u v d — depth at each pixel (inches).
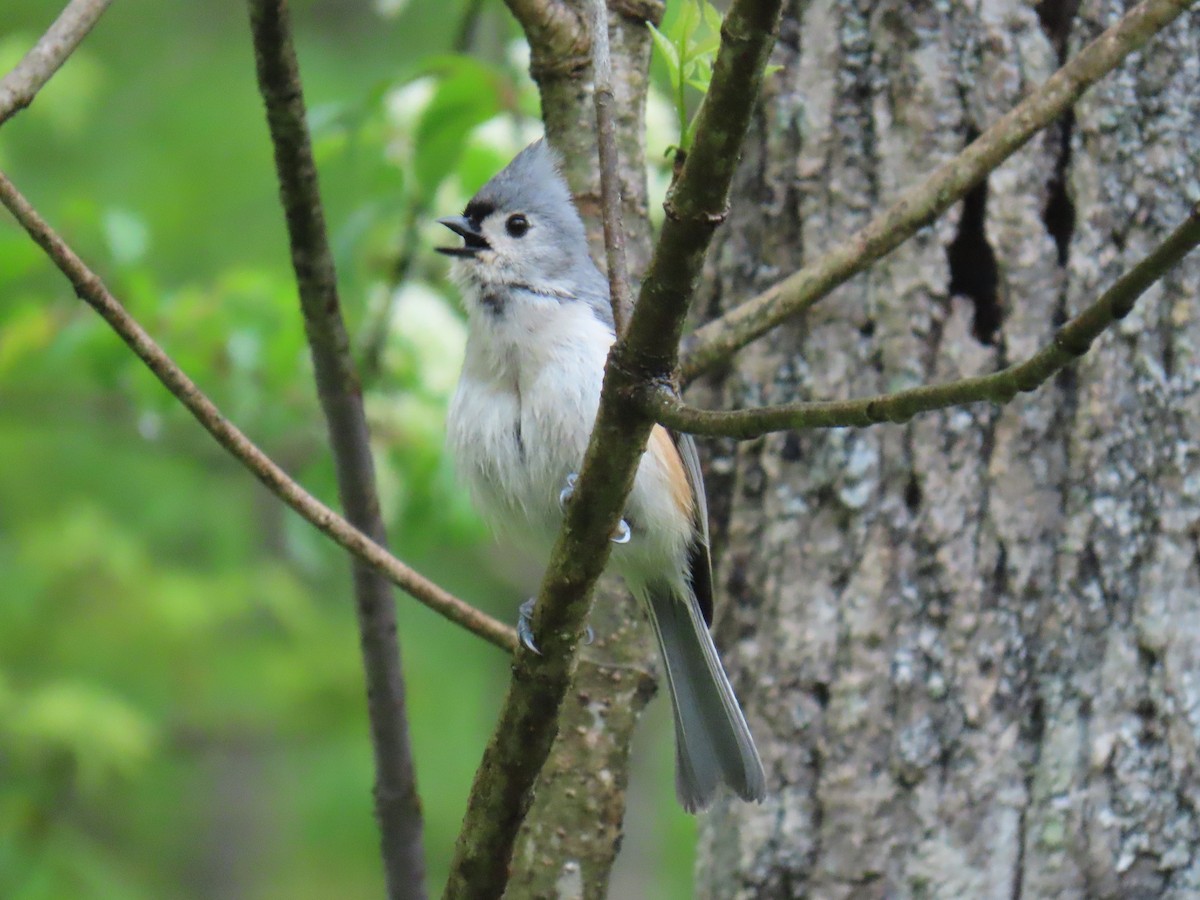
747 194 343.0
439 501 490.3
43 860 657.6
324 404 314.3
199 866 786.8
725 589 339.3
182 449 714.2
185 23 850.8
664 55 235.1
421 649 756.0
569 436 327.9
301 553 489.1
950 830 310.3
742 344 294.2
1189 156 313.4
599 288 337.7
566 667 233.0
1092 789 303.7
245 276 504.7
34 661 702.5
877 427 323.6
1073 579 309.7
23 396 650.8
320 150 439.8
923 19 325.7
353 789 756.6
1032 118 270.4
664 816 753.0
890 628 319.3
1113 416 309.7
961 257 323.6
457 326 508.7
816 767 322.7
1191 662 303.0
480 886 248.5
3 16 785.6
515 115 436.1
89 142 791.1
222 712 744.3
